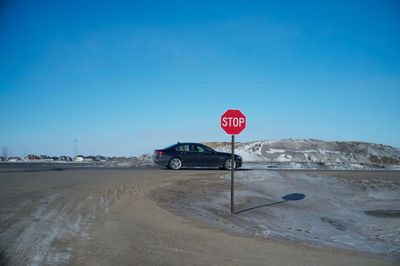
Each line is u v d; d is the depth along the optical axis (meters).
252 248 7.69
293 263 6.87
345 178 19.62
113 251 6.81
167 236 8.05
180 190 14.03
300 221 12.01
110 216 9.34
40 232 7.71
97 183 14.29
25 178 15.50
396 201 16.86
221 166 21.75
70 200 10.93
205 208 11.88
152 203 11.31
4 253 6.42
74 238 7.44
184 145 21.48
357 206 15.84
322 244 9.07
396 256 8.50
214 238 8.24
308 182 17.95
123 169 21.45
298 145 48.88
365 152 49.59
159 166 23.23
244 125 11.46
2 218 8.63
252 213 12.06
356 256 7.94
